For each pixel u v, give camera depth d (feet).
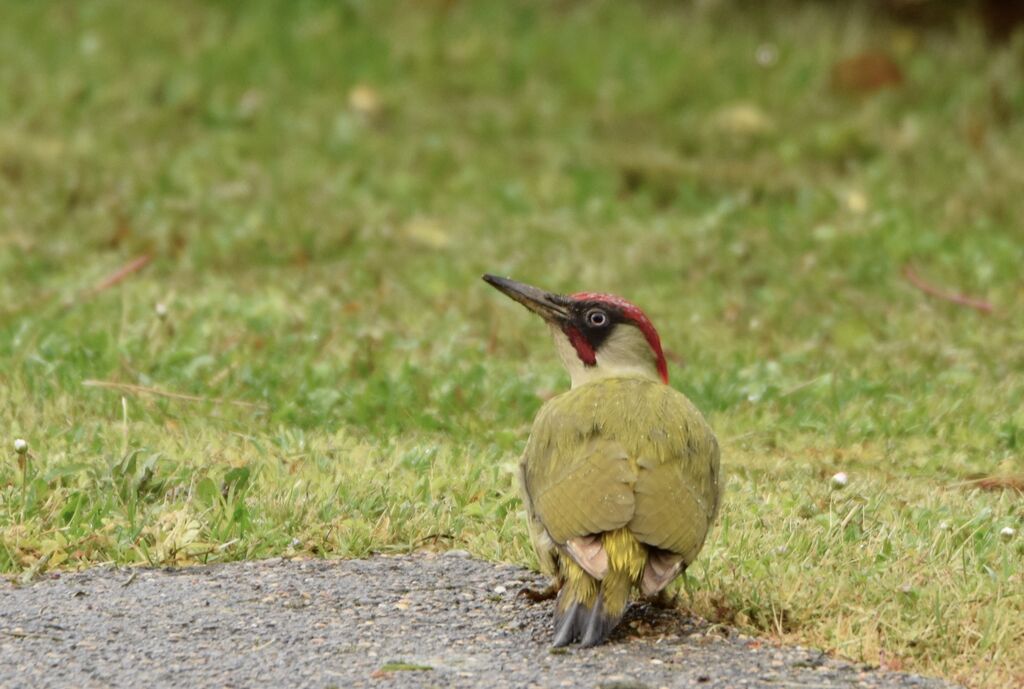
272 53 77.66
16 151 64.44
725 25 84.23
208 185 63.36
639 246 57.67
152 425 37.47
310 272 54.60
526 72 78.13
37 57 75.41
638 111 74.59
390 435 37.99
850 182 66.44
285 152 68.64
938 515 32.27
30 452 33.83
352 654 25.73
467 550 30.78
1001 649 26.32
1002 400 42.47
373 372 42.91
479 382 42.04
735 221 61.98
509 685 24.45
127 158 65.92
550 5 85.10
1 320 46.42
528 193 65.46
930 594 27.71
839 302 52.16
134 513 30.60
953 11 82.94
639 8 84.69
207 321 46.42
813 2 84.94
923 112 75.05
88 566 29.32
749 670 25.45
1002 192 63.72
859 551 29.94
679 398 27.53
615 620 24.89
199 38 78.54
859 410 41.22
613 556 25.04
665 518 25.26
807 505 32.50
